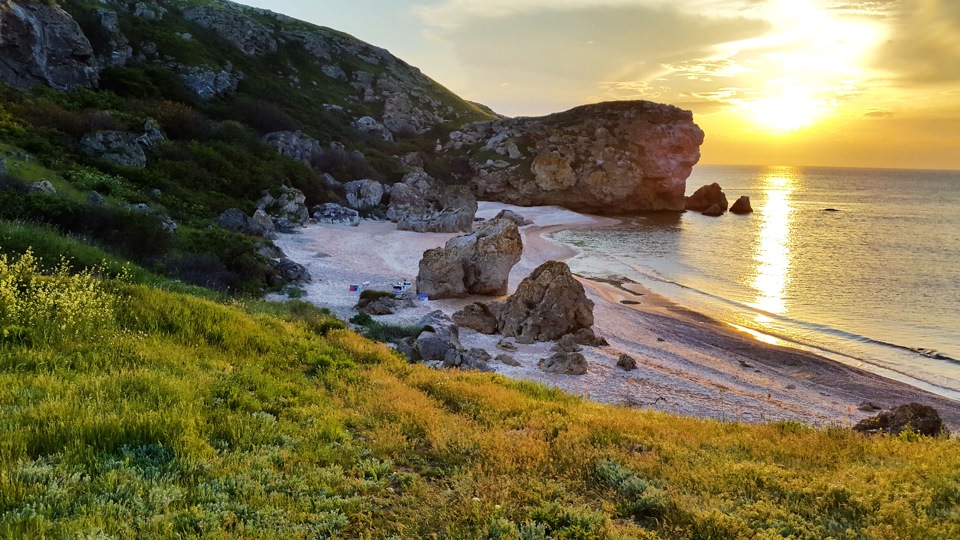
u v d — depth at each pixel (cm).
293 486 723
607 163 11469
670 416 1494
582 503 739
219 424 878
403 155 10819
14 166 3678
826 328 3844
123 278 2272
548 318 3117
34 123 4762
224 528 593
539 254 6341
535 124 12738
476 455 898
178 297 1636
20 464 629
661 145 12006
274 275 3606
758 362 3102
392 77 14162
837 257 6650
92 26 7425
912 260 6431
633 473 852
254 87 9444
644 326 3669
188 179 5334
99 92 6341
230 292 3064
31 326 1157
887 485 809
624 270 5794
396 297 3488
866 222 10469
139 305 1442
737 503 754
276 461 796
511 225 4097
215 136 6750
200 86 8150
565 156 11419
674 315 4059
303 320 2197
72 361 1055
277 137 7675
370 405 1142
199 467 725
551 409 1305
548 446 948
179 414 861
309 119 9512
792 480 834
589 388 2278
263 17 13200
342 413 1062
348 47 14112
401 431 1011
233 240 3903
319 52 12875
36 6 5866
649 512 731
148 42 8462
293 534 596
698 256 6712
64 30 6094
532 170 11362
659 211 12169
